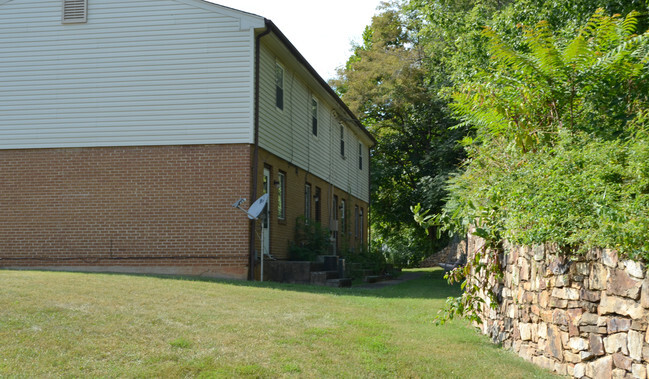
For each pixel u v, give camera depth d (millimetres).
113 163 14438
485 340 7586
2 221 14656
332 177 23078
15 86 14852
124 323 6934
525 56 8164
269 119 15570
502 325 7336
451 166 28188
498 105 8344
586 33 8375
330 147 22859
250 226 13953
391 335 7328
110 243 14281
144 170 14336
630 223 4742
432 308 10289
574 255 5438
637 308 4527
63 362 5375
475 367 5934
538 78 8133
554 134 7707
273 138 15922
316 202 21016
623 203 5328
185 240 14086
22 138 14734
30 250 14516
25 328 6359
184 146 14297
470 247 9523
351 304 10055
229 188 14086
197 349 6062
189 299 9000
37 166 14648
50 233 14492
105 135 14508
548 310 5945
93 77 14672
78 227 14414
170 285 10430
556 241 5680
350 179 26531
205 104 14336
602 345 5004
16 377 4852
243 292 10336
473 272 8742
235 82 14328
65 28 14828
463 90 8969
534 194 6309
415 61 32500
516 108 8297
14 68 14891
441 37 25000
